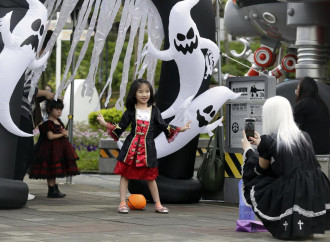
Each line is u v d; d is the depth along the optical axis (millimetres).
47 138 11070
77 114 24359
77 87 24328
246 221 7766
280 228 7199
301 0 12359
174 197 10617
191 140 10867
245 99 10945
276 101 7402
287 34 14734
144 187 10578
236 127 10992
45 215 8773
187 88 10438
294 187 7180
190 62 10219
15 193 9234
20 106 9562
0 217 8469
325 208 7277
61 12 10125
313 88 10016
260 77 10797
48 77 36156
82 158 18609
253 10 14750
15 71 9133
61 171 11016
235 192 10922
